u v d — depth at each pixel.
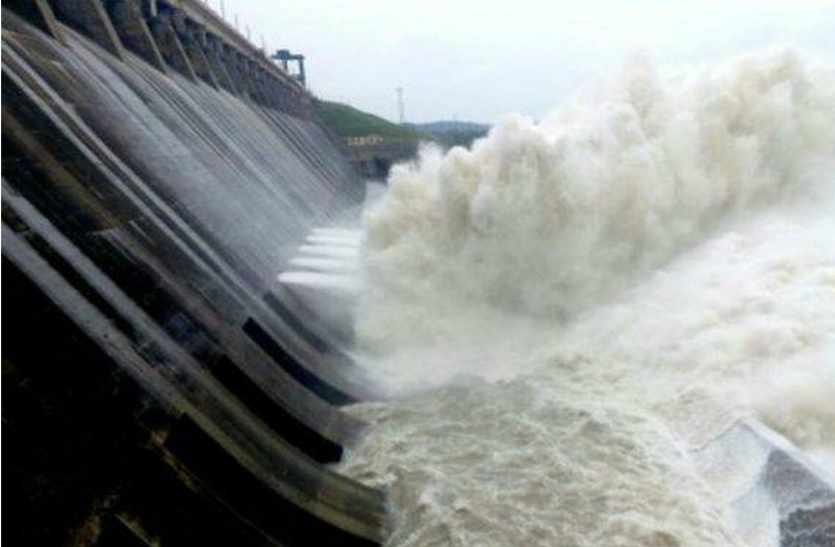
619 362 13.71
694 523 8.87
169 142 19.66
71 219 10.28
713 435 10.45
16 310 7.43
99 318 8.66
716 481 9.62
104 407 7.64
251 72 56.25
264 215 23.27
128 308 9.59
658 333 13.67
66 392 7.35
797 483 8.74
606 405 12.18
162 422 8.27
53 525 6.23
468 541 8.87
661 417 11.52
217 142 26.11
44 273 8.16
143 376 8.53
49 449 6.72
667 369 12.79
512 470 10.45
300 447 11.30
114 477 7.24
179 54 35.12
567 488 9.82
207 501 7.99
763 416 10.53
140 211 12.98
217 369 10.91
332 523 9.15
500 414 12.39
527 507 9.49
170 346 9.84
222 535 7.90
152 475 7.68
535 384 13.49
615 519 9.05
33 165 10.49
